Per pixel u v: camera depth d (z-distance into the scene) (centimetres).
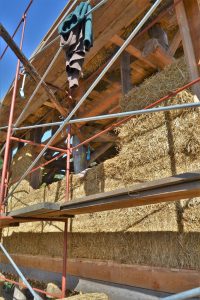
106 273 362
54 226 501
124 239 346
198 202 264
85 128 635
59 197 522
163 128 323
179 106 194
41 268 521
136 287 315
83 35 299
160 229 296
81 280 404
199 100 284
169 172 306
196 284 252
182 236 274
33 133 764
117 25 409
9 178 799
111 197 229
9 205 718
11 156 851
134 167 353
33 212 316
